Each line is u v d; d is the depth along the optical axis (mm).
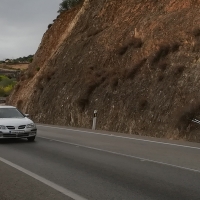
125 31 28125
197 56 20328
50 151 12641
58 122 26766
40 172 9008
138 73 22953
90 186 7590
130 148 13422
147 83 21609
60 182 7949
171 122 17984
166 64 21297
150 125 19188
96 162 10430
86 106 24844
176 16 24625
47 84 31234
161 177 8430
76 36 33750
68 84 28344
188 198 6676
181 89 19078
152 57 22531
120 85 23266
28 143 14914
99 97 24188
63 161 10586
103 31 30609
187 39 21703
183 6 25484
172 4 26406
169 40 23125
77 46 31781
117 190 7262
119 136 17797
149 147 13711
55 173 8898
